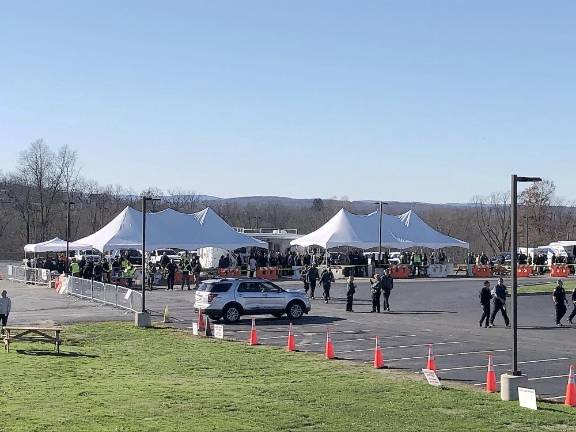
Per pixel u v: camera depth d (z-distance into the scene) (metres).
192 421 14.70
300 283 61.19
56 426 14.05
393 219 73.25
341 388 18.67
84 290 46.94
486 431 14.34
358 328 33.22
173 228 62.97
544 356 25.38
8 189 128.12
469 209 149.25
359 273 68.62
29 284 60.38
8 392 17.69
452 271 74.38
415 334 31.14
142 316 32.78
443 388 18.83
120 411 15.53
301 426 14.54
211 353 25.19
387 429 14.36
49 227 115.62
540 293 52.12
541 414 15.88
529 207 119.19
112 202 132.25
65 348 26.06
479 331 32.41
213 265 79.81
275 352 25.56
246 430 14.05
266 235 91.81
